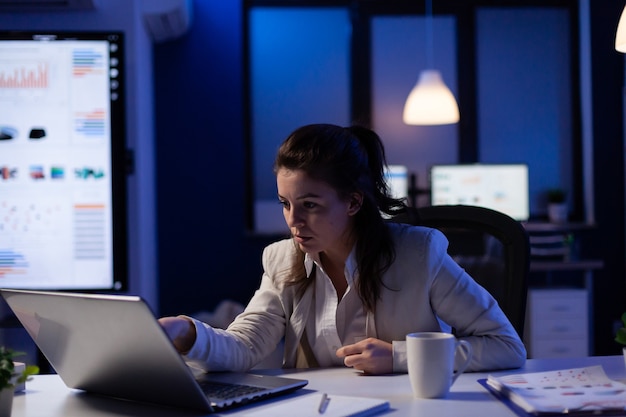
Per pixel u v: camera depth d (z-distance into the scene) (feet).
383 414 3.86
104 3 11.83
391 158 19.21
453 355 4.21
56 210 10.34
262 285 5.61
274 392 4.27
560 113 19.36
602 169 18.61
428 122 17.51
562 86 19.36
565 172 19.43
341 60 19.11
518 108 19.33
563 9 19.30
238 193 18.08
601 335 18.51
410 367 4.20
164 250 17.97
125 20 11.88
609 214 18.57
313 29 19.07
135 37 11.98
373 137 5.28
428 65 19.16
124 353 3.92
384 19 19.12
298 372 5.05
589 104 18.69
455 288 5.10
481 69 19.22
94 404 4.30
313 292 5.41
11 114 10.23
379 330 5.24
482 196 17.81
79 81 10.25
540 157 19.38
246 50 18.94
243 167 18.11
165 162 17.92
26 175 10.28
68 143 10.30
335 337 5.29
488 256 6.41
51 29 11.63
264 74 19.04
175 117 17.92
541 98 19.34
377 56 19.12
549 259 16.94
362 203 5.04
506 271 6.11
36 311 4.25
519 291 6.02
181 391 3.91
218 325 15.53
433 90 17.42
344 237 5.17
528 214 17.88
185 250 18.02
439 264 5.16
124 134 10.32
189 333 4.81
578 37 19.24
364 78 19.10
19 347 10.30
